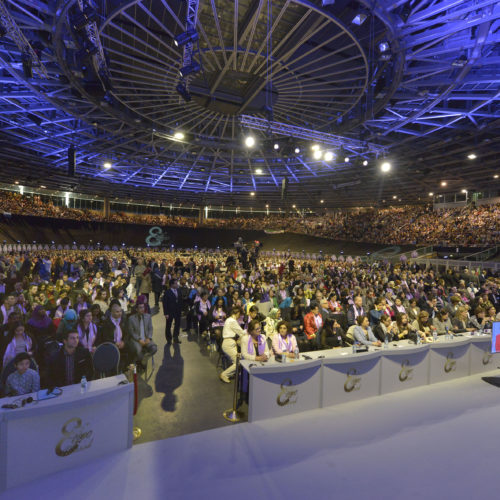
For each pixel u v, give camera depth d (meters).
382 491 3.57
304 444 4.48
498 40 11.55
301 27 11.75
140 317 7.01
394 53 12.65
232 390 6.25
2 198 40.94
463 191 39.81
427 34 11.52
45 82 16.44
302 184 46.34
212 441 4.53
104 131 27.03
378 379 6.13
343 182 42.31
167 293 9.20
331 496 3.49
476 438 4.65
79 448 4.02
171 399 5.82
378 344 6.71
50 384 5.23
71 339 5.18
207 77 15.15
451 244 35.06
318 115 20.42
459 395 6.19
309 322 7.91
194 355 8.23
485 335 7.78
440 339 7.27
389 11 10.32
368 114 17.83
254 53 12.42
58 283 10.21
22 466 3.68
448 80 14.77
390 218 49.88
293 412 5.38
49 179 40.50
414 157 29.27
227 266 22.56
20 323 5.66
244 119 18.80
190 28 9.94
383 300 9.33
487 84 16.77
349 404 5.75
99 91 13.59
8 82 16.84
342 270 24.28
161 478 3.78
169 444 4.46
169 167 40.06
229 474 3.84
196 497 3.48
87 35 10.75
